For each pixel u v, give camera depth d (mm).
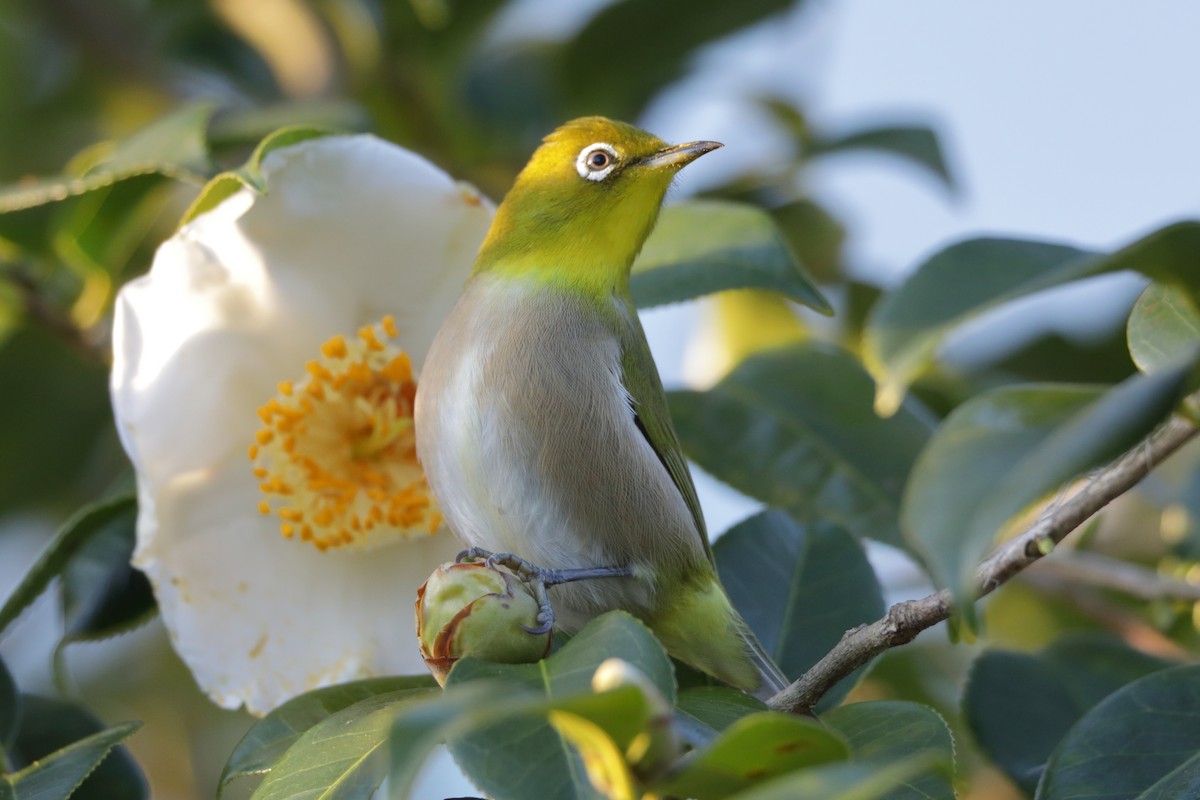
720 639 7391
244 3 11602
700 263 7867
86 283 9578
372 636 7594
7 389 11055
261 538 7488
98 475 11375
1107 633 9516
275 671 7430
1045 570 9469
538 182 7816
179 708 11750
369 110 11297
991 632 11078
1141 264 4406
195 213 7172
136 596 8062
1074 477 3998
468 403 7105
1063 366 10867
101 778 7578
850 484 8703
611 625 5012
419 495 7609
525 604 5645
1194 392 4348
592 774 4359
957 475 4051
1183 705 6352
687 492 7820
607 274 7660
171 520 7305
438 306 7711
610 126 7902
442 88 11336
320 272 7441
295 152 7172
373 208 7398
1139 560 10922
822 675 5457
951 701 10117
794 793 3543
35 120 12383
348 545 7508
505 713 4078
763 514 8195
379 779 5531
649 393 7648
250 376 7430
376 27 11172
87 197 8992
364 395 7535
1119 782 6199
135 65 12266
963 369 10953
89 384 11188
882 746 5746
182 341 7246
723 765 4312
